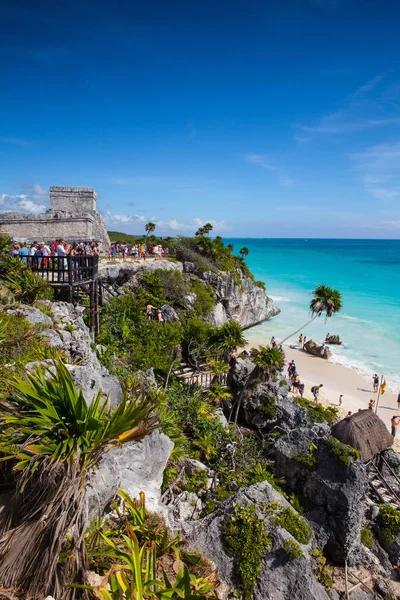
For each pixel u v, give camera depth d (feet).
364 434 47.26
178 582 13.93
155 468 27.55
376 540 42.88
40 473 14.15
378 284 264.52
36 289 49.03
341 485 39.22
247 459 46.91
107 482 19.17
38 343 36.06
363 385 99.66
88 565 14.73
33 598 13.28
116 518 20.38
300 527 28.35
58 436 15.64
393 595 36.47
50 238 112.57
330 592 31.73
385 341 136.36
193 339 84.28
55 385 16.29
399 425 80.33
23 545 13.79
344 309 187.93
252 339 139.95
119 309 85.56
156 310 99.40
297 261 467.93
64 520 13.69
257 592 24.89
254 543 26.22
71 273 56.75
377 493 47.80
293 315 181.06
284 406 57.16
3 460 15.34
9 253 62.59
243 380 65.21
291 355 122.31
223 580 25.35
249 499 29.19
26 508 14.76
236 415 59.98
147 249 146.20
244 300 154.30
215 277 139.85
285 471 43.65
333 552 39.17
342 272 341.00
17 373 26.00
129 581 13.98
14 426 15.60
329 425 57.52
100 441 14.97
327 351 120.37
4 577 13.56
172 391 57.67
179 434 43.55
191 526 27.84
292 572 25.29
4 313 39.86
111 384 25.43
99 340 69.51
